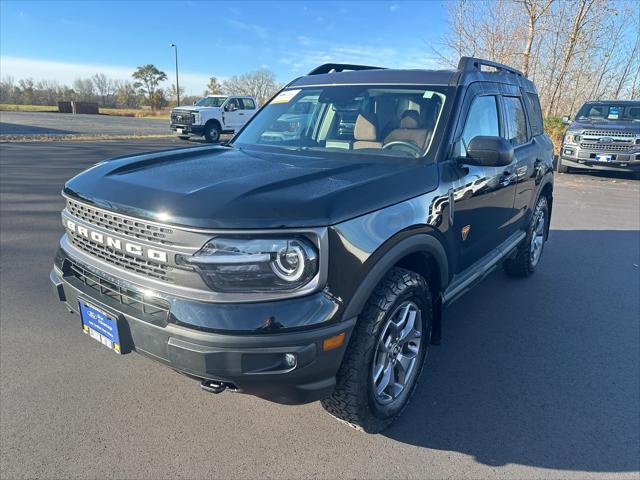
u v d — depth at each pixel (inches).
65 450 94.6
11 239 225.5
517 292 185.3
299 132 135.0
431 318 111.3
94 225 92.6
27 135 772.0
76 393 112.7
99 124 1197.1
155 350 83.2
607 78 846.5
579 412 111.9
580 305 173.6
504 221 156.6
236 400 112.9
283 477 90.2
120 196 87.7
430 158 113.1
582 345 143.9
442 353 137.8
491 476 92.0
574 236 271.3
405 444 100.1
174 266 80.4
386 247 90.4
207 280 78.4
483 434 103.7
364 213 87.3
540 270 211.9
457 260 122.8
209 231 76.4
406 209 96.5
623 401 116.4
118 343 88.2
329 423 106.0
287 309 78.0
